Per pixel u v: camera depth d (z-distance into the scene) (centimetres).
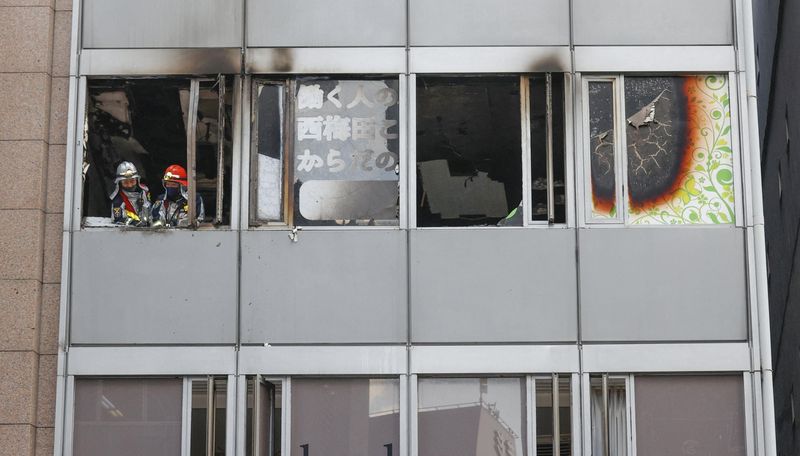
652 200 3722
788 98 5600
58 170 3759
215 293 3653
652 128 3766
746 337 3619
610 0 3822
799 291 5384
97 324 3631
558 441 3559
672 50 3791
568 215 3697
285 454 3581
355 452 3581
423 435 3591
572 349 3609
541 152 3753
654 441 3572
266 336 3628
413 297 3647
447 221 3719
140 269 3666
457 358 3606
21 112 3759
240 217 3703
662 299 3638
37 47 3809
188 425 3591
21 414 3569
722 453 3562
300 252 3681
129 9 3834
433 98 3791
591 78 3797
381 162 3756
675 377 3609
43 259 3688
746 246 3672
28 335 3616
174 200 3750
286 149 3766
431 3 3822
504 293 3647
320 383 3622
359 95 3803
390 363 3606
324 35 3809
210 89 3809
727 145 3753
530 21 3812
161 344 3625
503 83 3803
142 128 3809
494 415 3600
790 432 5616
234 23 3822
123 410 3606
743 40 3800
